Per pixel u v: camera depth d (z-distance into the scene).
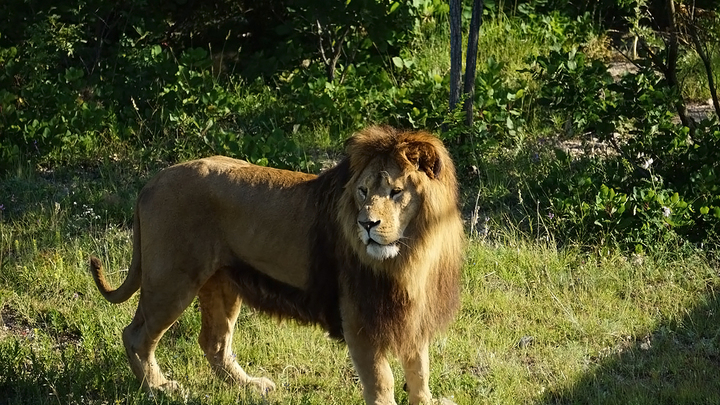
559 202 12.33
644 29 14.00
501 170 13.88
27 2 16.91
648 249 11.78
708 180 12.24
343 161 8.04
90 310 10.77
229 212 8.66
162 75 15.74
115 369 9.36
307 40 17.75
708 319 10.31
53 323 10.56
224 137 14.09
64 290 11.34
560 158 13.55
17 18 17.06
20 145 14.91
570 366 9.47
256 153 13.59
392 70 17.23
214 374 9.51
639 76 13.49
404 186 7.54
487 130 14.81
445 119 14.08
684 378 9.22
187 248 8.73
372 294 7.90
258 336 10.39
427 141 7.66
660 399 8.84
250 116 16.08
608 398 8.83
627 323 10.33
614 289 11.10
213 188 8.70
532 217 12.71
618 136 15.18
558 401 8.94
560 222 12.24
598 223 11.95
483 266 11.55
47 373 9.03
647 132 13.06
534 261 11.52
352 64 16.92
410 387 8.50
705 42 15.60
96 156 14.95
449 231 8.05
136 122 15.46
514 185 13.59
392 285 7.86
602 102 14.69
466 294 10.99
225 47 18.20
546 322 10.52
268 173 8.72
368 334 8.01
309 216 8.34
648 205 11.98
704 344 9.80
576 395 8.96
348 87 16.09
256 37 18.62
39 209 13.07
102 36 17.47
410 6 18.08
